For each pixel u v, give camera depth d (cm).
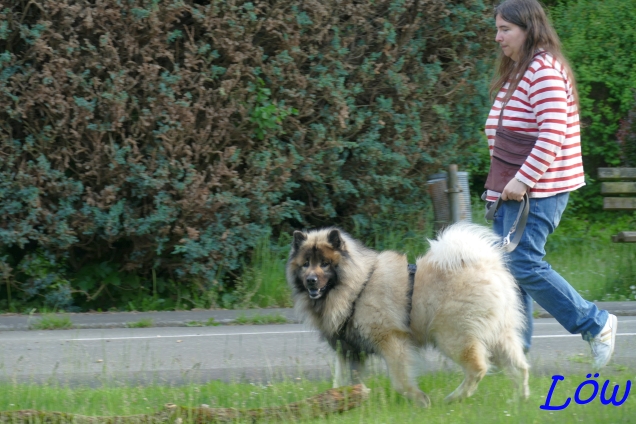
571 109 693
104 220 1127
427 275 641
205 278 1202
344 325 660
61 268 1212
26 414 540
